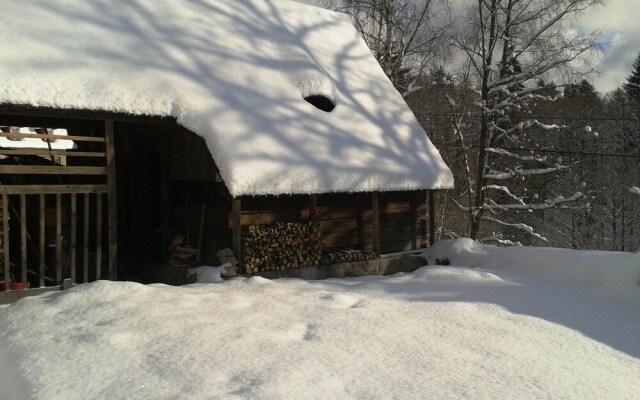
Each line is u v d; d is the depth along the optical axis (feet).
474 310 19.12
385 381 11.89
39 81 22.88
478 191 60.44
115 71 25.68
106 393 10.88
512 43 59.67
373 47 72.59
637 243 98.78
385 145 35.09
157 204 33.47
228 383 11.25
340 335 14.93
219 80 29.43
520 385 12.33
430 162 37.19
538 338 16.33
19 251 30.83
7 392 11.89
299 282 24.35
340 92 37.14
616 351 15.96
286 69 33.68
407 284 24.32
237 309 17.40
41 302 18.43
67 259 31.63
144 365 12.20
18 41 24.64
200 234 28.81
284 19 40.34
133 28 29.45
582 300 22.16
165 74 27.22
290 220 30.78
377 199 33.88
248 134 27.20
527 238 105.09
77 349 13.21
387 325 16.34
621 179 104.01
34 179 32.35
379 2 69.31
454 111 68.54
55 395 10.85
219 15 34.78
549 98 57.36
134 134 33.14
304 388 11.14
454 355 14.03
